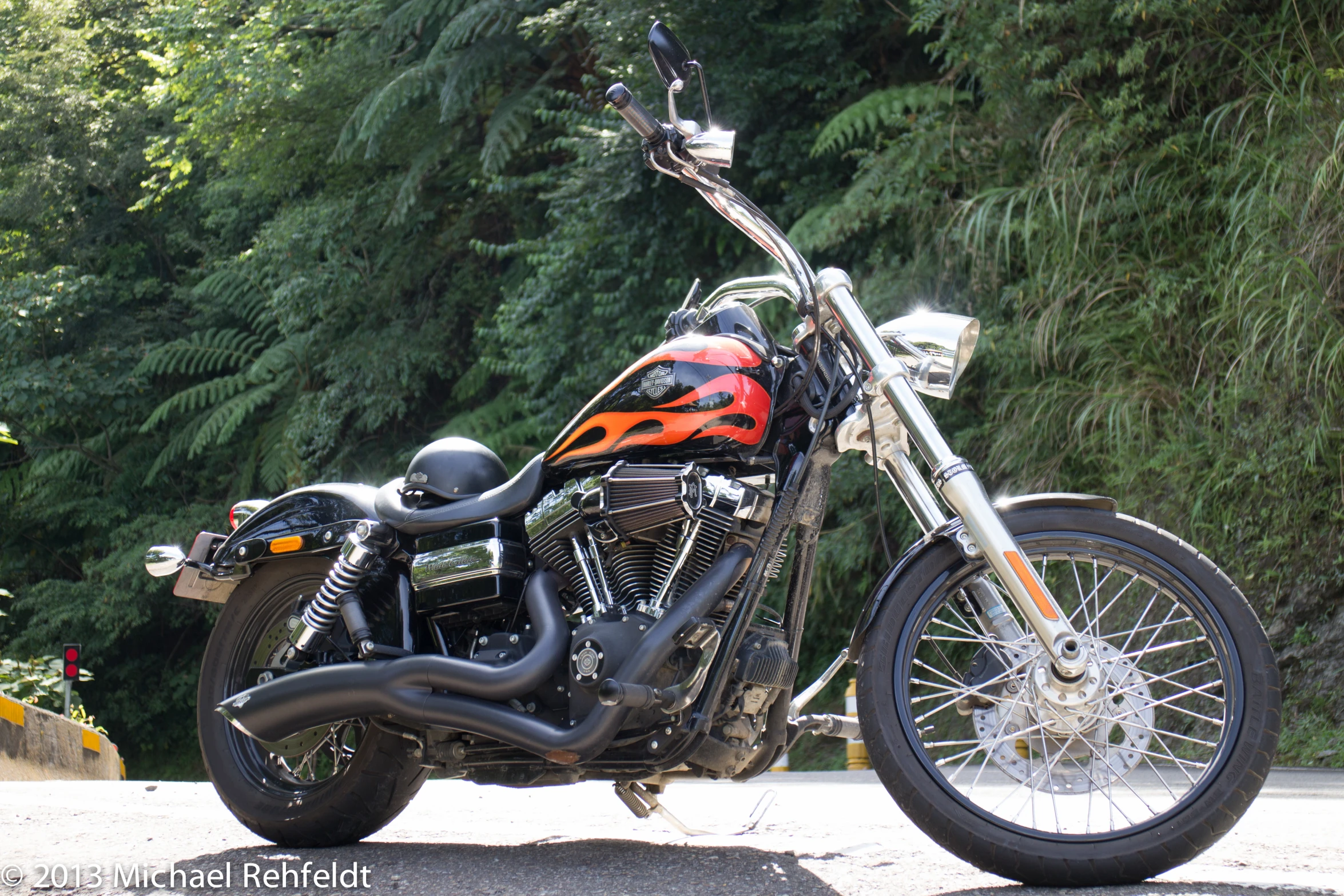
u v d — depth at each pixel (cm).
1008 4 841
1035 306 805
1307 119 706
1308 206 680
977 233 816
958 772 207
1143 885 193
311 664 261
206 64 1537
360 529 254
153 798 379
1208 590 204
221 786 271
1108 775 203
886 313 897
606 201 1102
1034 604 203
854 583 940
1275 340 672
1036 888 195
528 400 1208
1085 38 823
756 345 236
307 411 1538
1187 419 725
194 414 1766
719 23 1096
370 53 1491
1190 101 800
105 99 1984
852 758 731
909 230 953
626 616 221
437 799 369
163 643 1797
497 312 1284
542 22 1170
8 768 629
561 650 225
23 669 977
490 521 242
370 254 1623
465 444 260
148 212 1991
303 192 1733
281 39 1614
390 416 1581
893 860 226
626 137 1082
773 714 231
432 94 1464
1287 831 263
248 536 280
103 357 1805
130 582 1655
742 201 241
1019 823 224
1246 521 687
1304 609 652
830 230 926
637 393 230
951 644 743
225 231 1853
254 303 1741
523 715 222
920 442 215
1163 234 770
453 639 250
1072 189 794
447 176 1562
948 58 916
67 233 1961
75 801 364
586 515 228
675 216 1116
